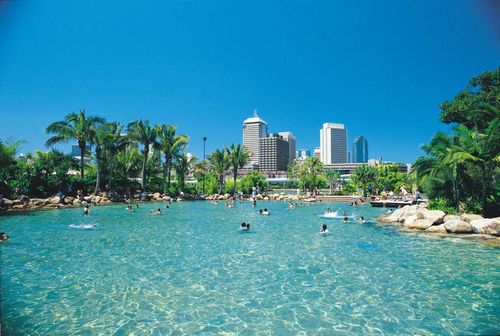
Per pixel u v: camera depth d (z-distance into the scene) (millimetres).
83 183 46469
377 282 11500
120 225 26188
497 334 7652
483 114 29469
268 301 9734
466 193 27484
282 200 66000
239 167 71875
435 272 12680
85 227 24422
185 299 9859
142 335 7574
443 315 8719
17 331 7734
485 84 34406
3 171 36531
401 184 80000
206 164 73750
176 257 15180
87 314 8719
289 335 7613
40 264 13648
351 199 63219
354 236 21281
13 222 26141
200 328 7965
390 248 17312
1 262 13984
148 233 22297
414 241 19266
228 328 7969
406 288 10859
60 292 10359
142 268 13227
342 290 10688
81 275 12164
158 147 57562
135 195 53000
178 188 64188
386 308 9211
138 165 60406
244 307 9273
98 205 42750
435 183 30500
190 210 41438
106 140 47344
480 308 9172
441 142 27266
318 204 54875
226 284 11273
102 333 7652
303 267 13516
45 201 37906
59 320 8344
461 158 23672
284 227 26016
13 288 10695
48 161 42250
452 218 23625
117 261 14344
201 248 17312
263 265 13805
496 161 23656
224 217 33469
